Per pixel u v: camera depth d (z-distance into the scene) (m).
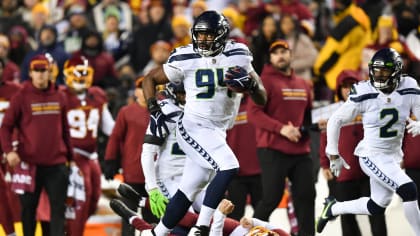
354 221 31.75
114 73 43.53
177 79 25.94
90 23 50.38
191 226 27.83
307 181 31.44
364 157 28.42
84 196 33.09
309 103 32.03
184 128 25.94
